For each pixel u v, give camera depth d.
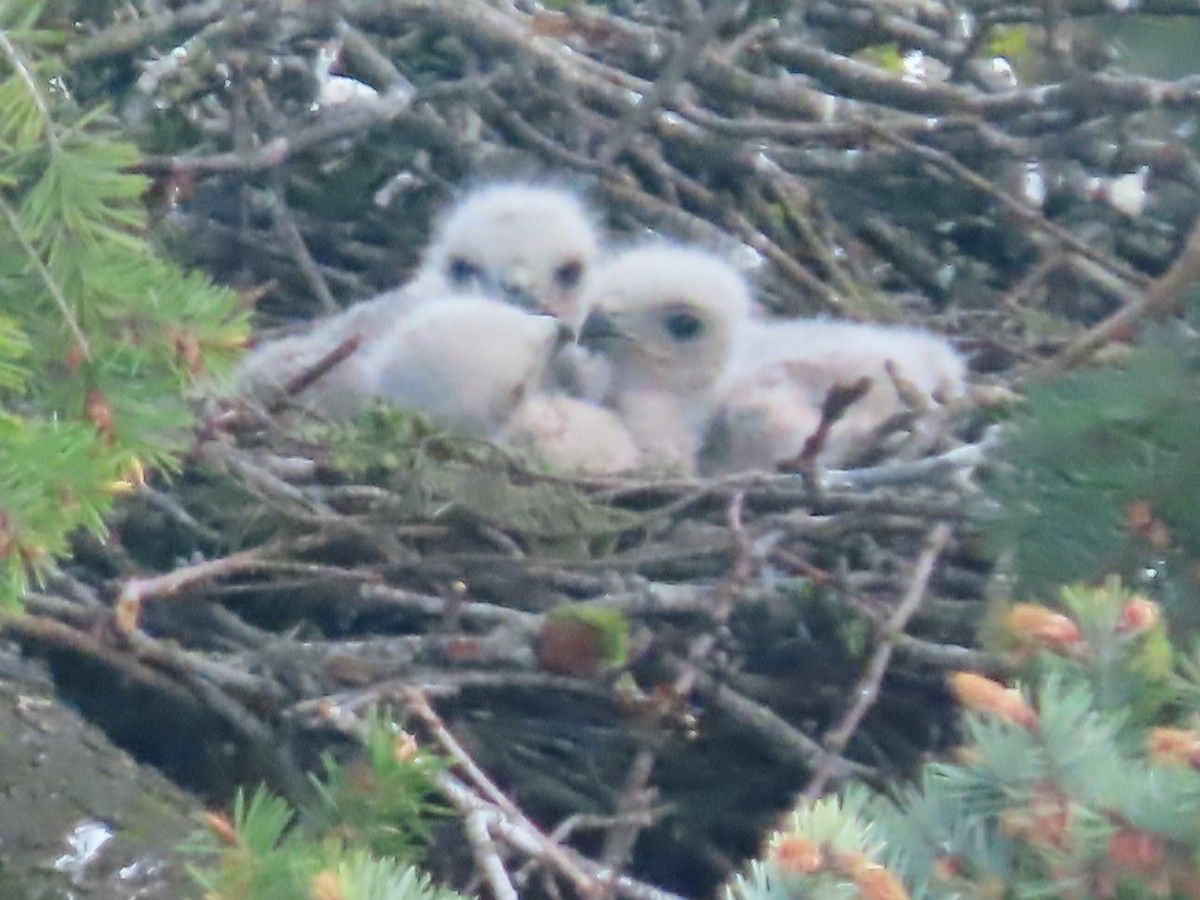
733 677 5.21
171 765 4.96
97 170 3.33
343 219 7.62
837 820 2.72
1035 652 3.14
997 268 7.95
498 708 5.11
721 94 6.93
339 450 5.38
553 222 7.66
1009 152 6.79
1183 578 3.87
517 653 4.73
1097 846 2.63
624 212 8.29
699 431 7.21
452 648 4.75
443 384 6.30
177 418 3.38
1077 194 7.62
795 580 5.11
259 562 4.86
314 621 5.53
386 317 6.76
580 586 5.32
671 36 7.00
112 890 3.96
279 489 5.25
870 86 6.86
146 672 4.69
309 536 5.05
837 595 5.07
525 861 4.37
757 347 7.34
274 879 3.12
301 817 3.86
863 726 5.28
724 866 5.23
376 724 3.76
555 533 5.23
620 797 4.88
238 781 4.83
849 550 5.54
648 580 5.44
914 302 7.91
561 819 5.23
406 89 6.78
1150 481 3.86
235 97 6.79
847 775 4.68
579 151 7.84
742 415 6.96
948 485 5.32
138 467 3.46
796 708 5.36
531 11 7.40
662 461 6.75
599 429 6.71
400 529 5.30
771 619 5.17
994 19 6.98
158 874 4.03
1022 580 4.00
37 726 4.36
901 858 2.90
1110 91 6.27
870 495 5.09
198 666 4.66
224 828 3.23
